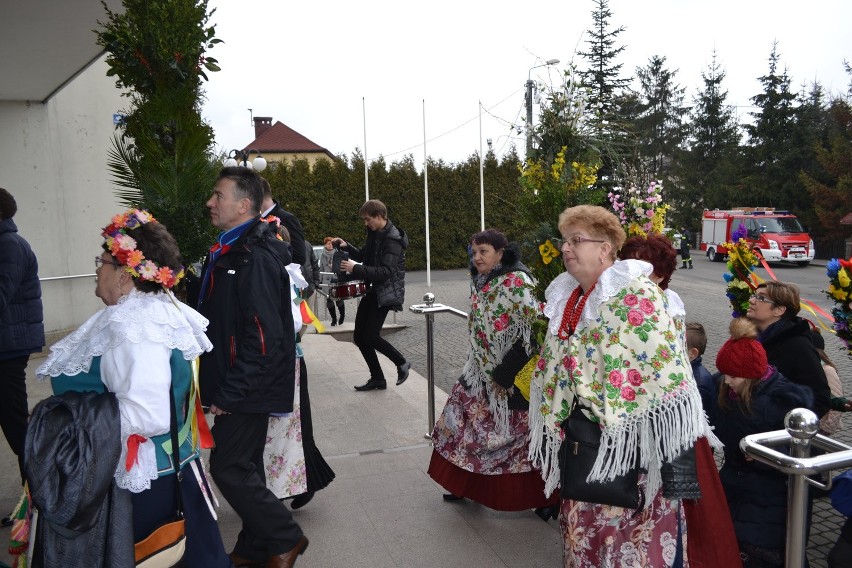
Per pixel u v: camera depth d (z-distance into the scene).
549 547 3.12
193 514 2.28
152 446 2.11
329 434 4.81
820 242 29.83
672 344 2.04
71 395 1.99
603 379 2.09
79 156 8.98
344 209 25.77
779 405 2.74
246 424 2.57
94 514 1.92
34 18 5.41
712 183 38.12
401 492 3.77
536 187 3.25
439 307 4.62
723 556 2.17
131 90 4.03
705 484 2.18
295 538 2.71
